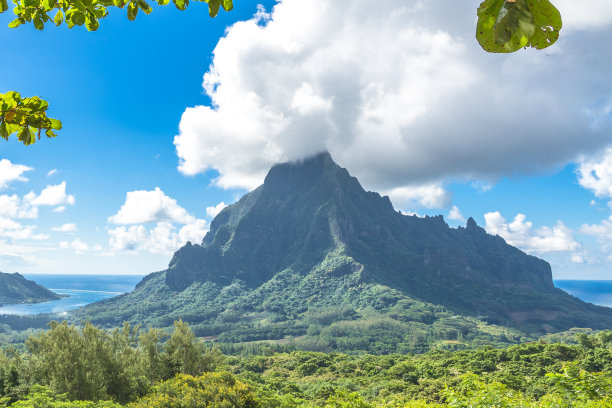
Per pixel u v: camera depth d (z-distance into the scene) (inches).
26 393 944.3
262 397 1316.4
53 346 1095.6
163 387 1036.5
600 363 2484.0
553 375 363.6
